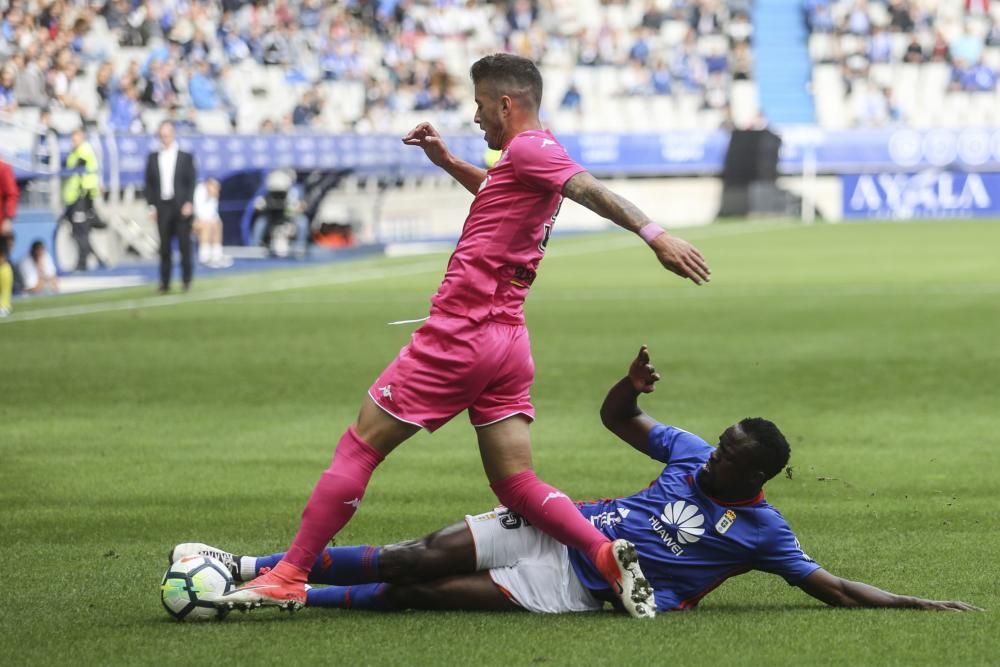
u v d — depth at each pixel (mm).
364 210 128750
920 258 100500
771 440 19641
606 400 21469
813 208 154875
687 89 164250
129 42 126062
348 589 20594
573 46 166250
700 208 154250
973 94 170625
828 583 20312
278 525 27172
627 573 19484
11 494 30109
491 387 20234
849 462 33531
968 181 156500
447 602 20312
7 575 22984
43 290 79438
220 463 33750
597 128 161625
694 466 20625
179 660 17844
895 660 17766
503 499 20344
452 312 20031
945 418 39688
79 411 41375
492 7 164375
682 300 73562
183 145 101188
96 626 19625
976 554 24438
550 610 20172
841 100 169000
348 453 20141
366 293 77438
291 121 124312
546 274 91000
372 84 141000
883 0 182000
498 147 20703
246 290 79688
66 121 104625
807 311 67750
